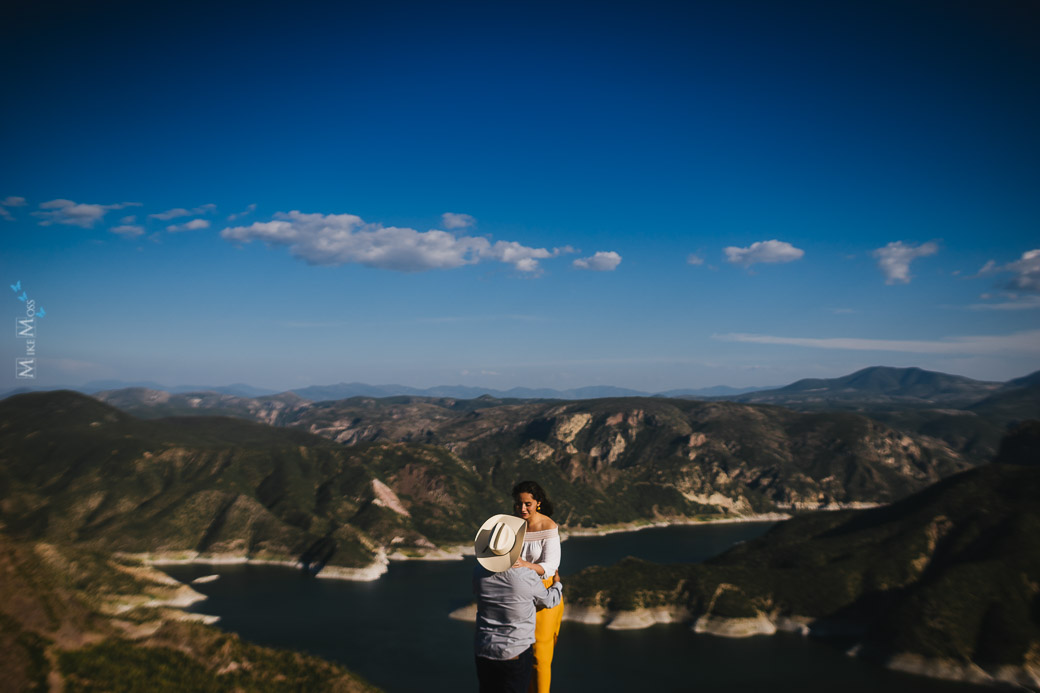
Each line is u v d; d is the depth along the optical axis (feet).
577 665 398.42
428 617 506.48
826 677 382.42
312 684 142.41
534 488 20.21
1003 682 368.27
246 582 648.38
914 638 408.05
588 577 552.41
